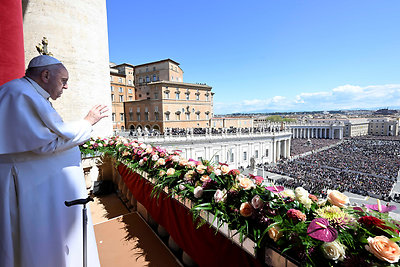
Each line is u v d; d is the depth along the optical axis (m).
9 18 2.84
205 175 3.29
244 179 2.62
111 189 8.26
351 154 61.00
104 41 11.55
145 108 44.81
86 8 10.55
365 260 1.66
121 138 7.80
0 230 1.83
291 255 2.01
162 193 4.27
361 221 1.90
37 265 1.91
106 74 11.71
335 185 29.02
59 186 2.04
